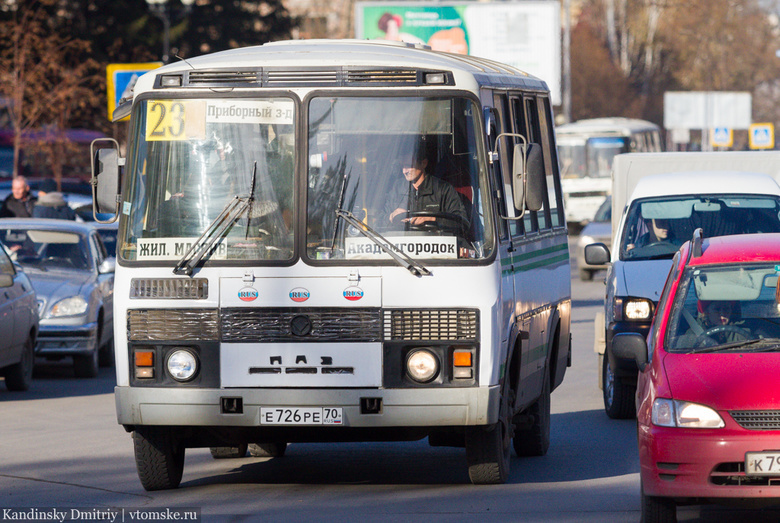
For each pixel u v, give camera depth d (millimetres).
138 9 161875
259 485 30188
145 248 27375
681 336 25391
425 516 26156
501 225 28203
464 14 144125
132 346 27297
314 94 27219
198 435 29312
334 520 25844
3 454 34500
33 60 114125
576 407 43688
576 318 74000
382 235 26844
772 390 23109
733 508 27469
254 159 27281
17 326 47750
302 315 26766
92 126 145500
